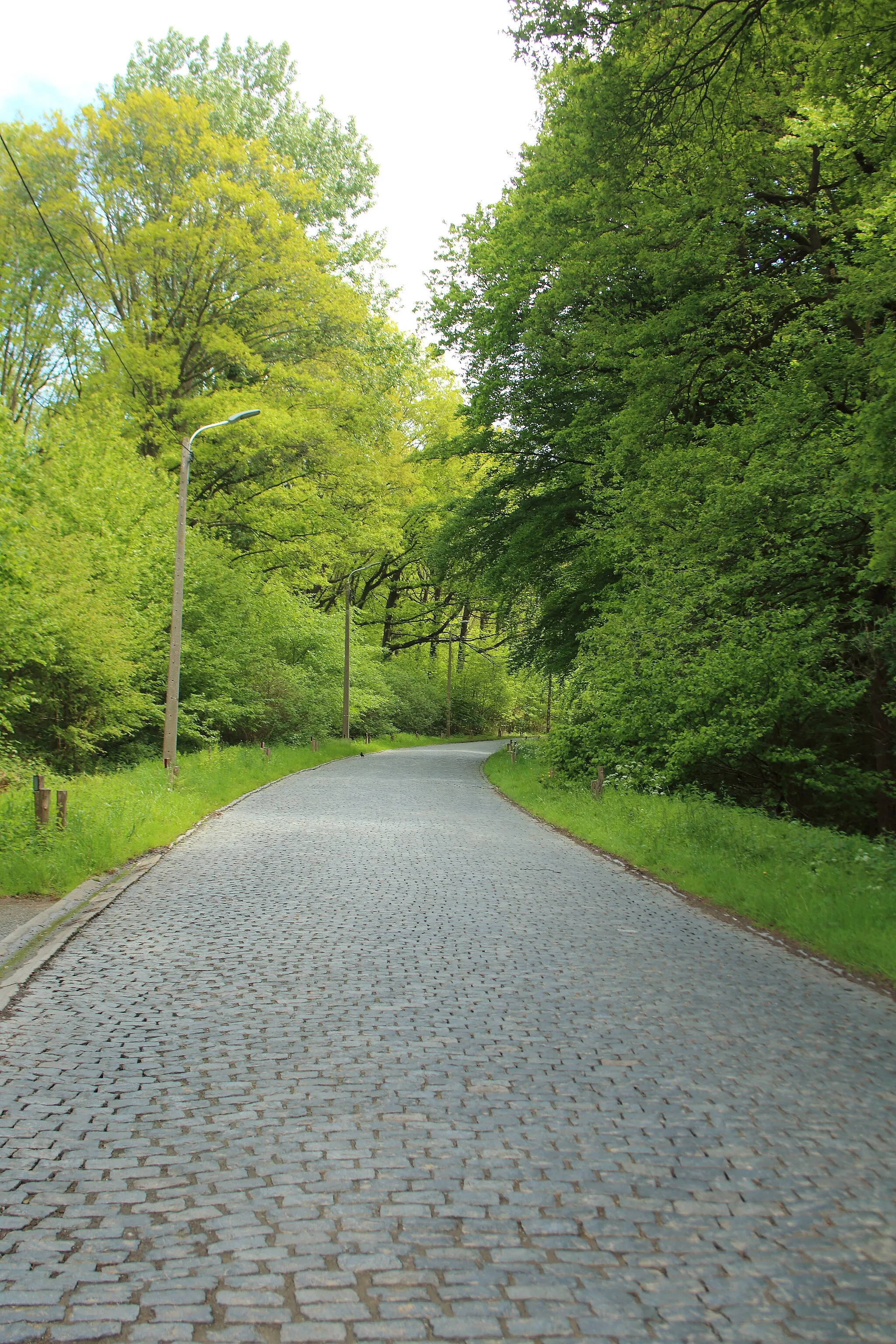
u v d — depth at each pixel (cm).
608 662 2039
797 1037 618
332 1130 452
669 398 1948
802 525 1708
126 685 2191
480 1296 323
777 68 1358
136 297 3478
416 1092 504
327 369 3922
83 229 3266
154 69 3966
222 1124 456
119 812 1443
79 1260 338
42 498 2231
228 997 674
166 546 2594
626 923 973
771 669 1653
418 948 837
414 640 7244
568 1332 306
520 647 3412
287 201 3725
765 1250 357
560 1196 394
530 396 2795
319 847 1479
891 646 1634
